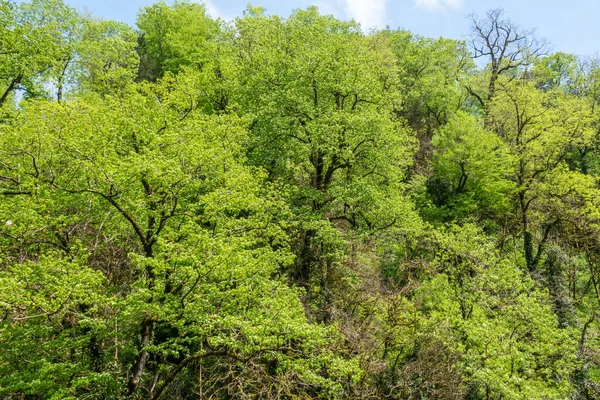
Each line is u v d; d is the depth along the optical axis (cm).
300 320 1109
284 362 1067
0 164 1151
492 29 3488
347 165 2017
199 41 3431
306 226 1756
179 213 1182
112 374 1137
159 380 1319
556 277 2288
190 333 1365
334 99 2138
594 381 1532
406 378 1373
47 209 1131
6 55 1841
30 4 2009
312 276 1972
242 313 1152
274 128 1919
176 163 1131
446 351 1446
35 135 1127
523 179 2698
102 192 1109
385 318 1530
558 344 1477
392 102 2356
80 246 1043
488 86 3600
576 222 2445
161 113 1480
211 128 1520
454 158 2725
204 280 1062
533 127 2677
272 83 2111
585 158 3412
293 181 2156
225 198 1227
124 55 3022
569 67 4088
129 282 1401
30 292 866
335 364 1093
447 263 1758
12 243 1087
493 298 1514
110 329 1151
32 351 1051
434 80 3656
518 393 1183
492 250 1762
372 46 3447
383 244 2138
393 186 2167
